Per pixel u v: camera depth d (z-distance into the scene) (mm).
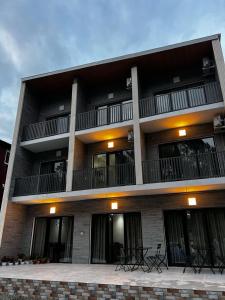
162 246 8047
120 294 4656
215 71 9383
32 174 11695
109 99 11531
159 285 4648
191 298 4211
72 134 10234
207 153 8047
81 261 9023
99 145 10812
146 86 10969
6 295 5488
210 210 8148
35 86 12375
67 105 12383
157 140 9789
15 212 10273
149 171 8992
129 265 8062
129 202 9102
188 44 9328
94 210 9531
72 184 9461
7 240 9664
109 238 9125
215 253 7633
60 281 5195
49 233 10297
